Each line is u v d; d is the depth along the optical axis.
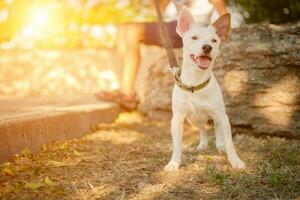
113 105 2.68
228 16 1.70
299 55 2.10
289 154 1.78
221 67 2.32
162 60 2.75
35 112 1.98
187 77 1.65
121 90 2.80
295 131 2.13
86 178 1.49
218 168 1.61
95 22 4.12
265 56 2.21
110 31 4.12
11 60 3.80
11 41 4.18
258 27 2.29
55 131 1.95
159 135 2.27
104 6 4.10
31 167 1.57
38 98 3.01
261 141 2.09
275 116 2.18
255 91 2.23
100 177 1.50
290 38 2.18
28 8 4.11
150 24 2.63
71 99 2.93
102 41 4.13
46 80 3.74
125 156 1.79
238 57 2.28
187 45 1.65
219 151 1.86
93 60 3.70
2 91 3.80
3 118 1.70
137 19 4.07
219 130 1.90
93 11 4.09
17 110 2.11
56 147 1.88
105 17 4.09
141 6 4.09
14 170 1.50
